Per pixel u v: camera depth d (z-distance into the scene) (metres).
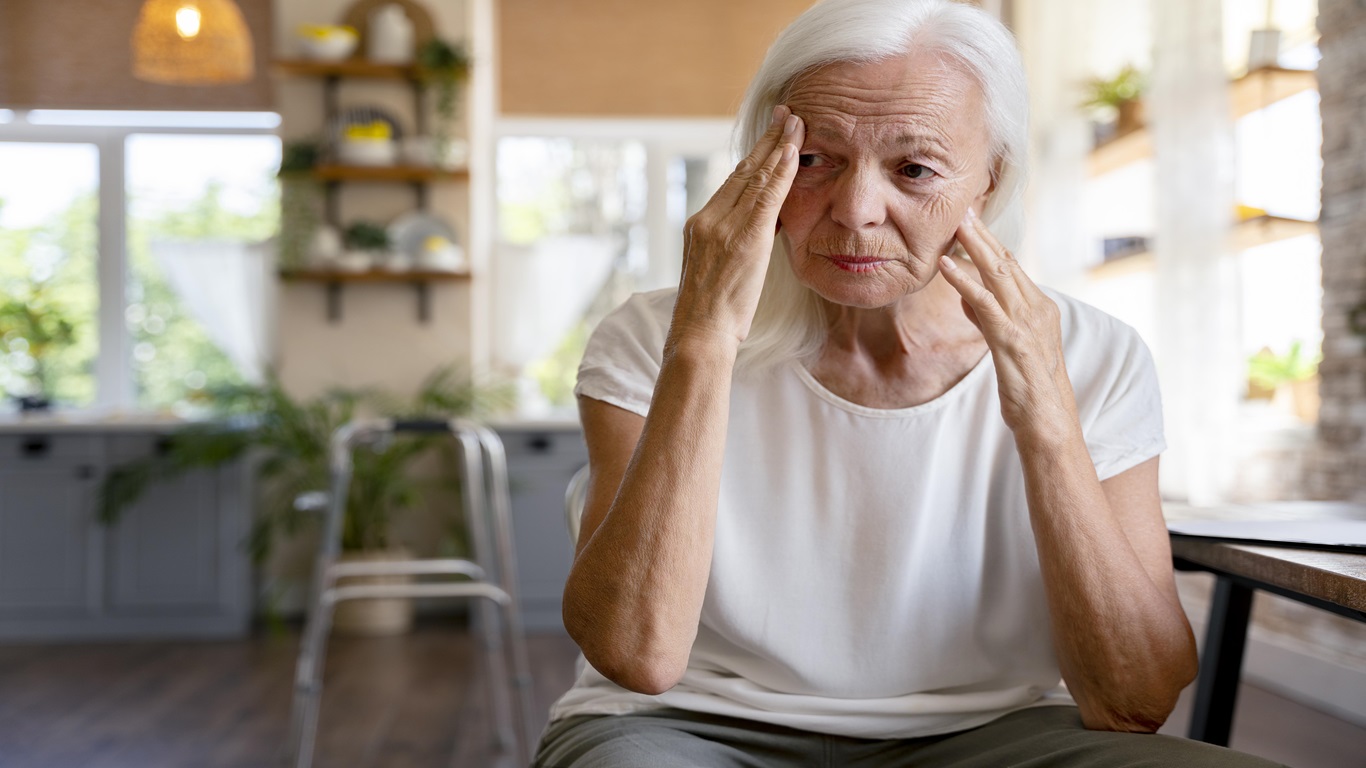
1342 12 3.16
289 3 5.23
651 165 5.78
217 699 3.59
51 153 5.61
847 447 1.02
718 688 1.03
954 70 0.93
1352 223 3.16
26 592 4.60
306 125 5.22
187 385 5.64
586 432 1.05
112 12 5.51
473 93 5.30
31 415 5.13
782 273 1.04
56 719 3.36
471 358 5.27
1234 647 1.37
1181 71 3.55
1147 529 1.01
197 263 5.45
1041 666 1.04
